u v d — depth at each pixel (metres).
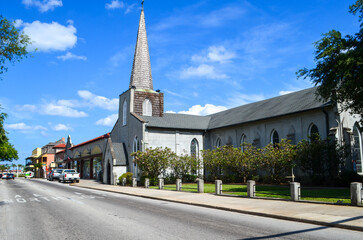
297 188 15.33
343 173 23.44
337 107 24.97
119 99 45.94
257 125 33.50
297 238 8.02
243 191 22.34
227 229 9.25
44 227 9.74
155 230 9.08
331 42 18.95
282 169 28.00
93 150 51.75
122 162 39.75
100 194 23.78
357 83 18.00
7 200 18.75
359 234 8.55
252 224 10.17
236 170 31.88
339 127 25.06
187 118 43.56
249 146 32.22
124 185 34.72
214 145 40.22
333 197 15.81
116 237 8.17
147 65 45.28
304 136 28.09
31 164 116.94
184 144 39.62
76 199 19.28
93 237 8.22
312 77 20.20
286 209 12.84
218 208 14.51
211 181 36.34
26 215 12.41
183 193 22.44
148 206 15.55
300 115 28.61
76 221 10.80
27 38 17.16
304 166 25.45
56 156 85.62
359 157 26.30
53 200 18.61
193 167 36.28
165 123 39.34
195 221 10.76
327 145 24.66
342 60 17.64
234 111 41.78
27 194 23.56
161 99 44.38
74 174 44.56
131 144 40.12
